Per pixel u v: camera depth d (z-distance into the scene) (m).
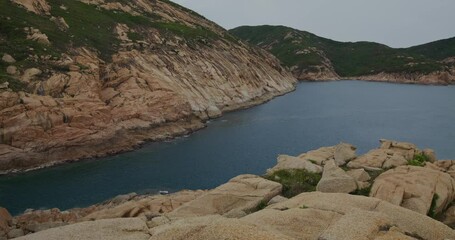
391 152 33.06
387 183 23.77
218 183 50.66
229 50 136.12
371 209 17.14
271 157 62.62
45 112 59.25
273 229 13.63
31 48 70.06
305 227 15.03
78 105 64.62
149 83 81.38
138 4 132.00
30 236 15.87
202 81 104.94
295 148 68.38
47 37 76.00
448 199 23.30
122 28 102.00
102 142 64.50
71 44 79.31
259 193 25.22
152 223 17.53
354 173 27.03
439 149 69.56
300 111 110.56
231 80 118.69
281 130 83.81
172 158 62.38
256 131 82.50
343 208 16.75
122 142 67.25
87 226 16.62
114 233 15.87
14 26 73.88
